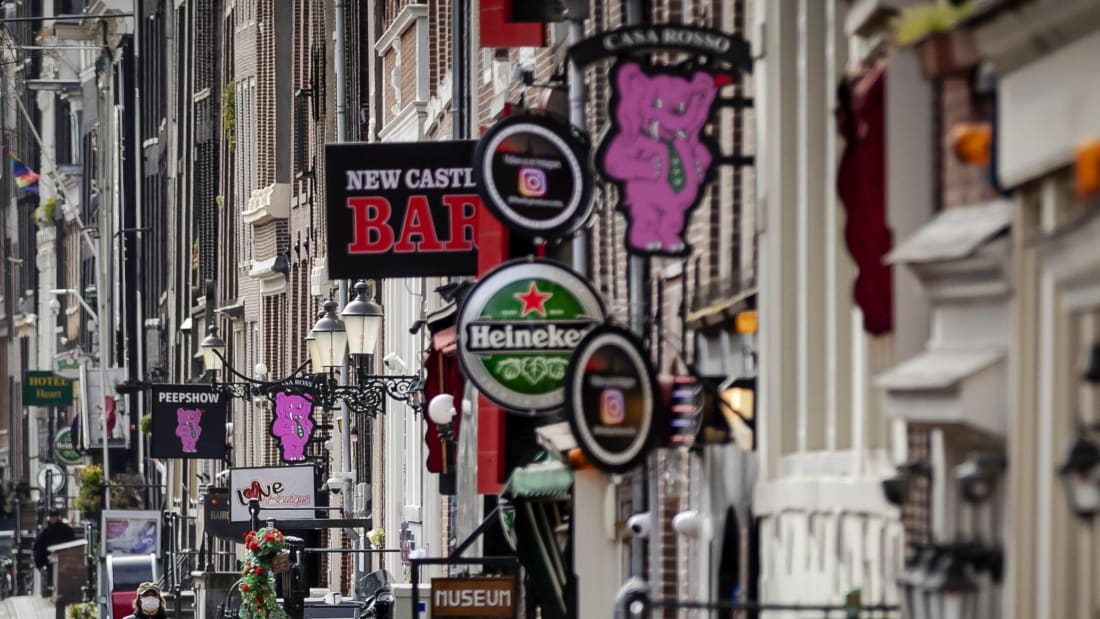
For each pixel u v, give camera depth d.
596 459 35.94
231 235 160.50
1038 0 21.69
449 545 82.00
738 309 37.75
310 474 97.56
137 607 76.62
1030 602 23.36
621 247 50.12
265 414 139.38
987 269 24.50
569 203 41.91
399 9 99.56
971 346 25.22
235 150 159.12
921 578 24.97
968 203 25.92
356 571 103.69
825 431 34.25
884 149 28.34
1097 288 21.73
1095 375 21.50
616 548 48.56
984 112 25.64
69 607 173.38
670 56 43.75
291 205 137.50
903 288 28.28
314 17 128.75
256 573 77.62
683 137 34.72
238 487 97.00
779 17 35.44
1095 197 20.73
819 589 32.78
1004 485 24.28
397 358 98.06
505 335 44.59
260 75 147.38
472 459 65.75
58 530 192.75
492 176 41.66
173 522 167.75
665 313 45.69
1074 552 22.56
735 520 39.38
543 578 53.31
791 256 35.31
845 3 30.61
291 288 137.00
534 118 41.97
